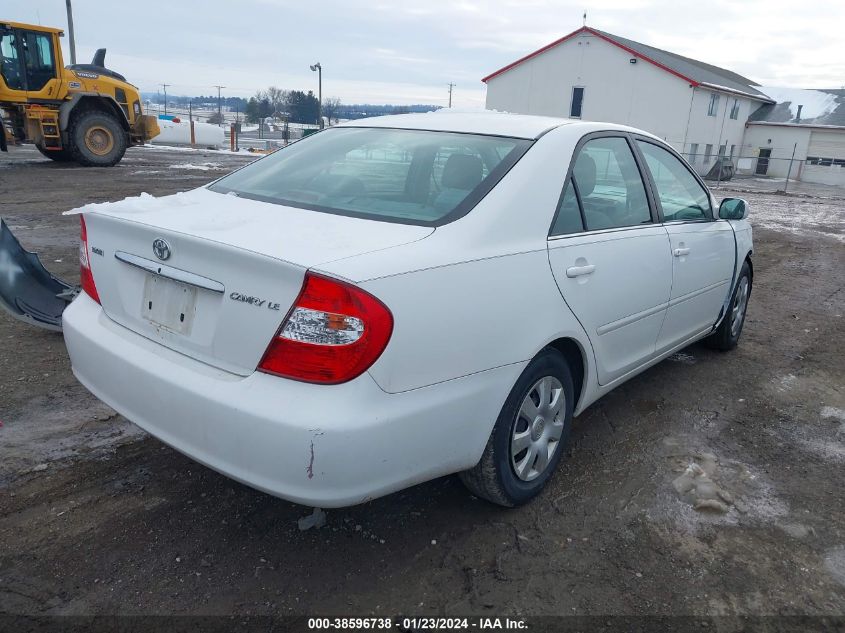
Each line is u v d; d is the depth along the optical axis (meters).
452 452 2.49
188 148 32.19
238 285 2.24
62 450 3.30
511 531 2.85
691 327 4.34
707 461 3.51
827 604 2.52
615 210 3.44
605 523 2.94
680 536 2.88
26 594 2.37
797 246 11.53
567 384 3.09
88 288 2.87
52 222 9.06
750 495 3.22
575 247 2.99
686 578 2.62
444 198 2.77
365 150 3.25
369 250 2.29
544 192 2.90
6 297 4.48
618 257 3.27
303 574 2.54
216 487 3.06
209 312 2.35
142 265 2.54
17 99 15.88
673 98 36.53
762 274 8.78
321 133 3.72
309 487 2.13
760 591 2.57
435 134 3.24
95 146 17.12
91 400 3.83
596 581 2.58
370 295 2.13
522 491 2.93
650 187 3.76
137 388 2.48
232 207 2.82
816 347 5.59
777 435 3.89
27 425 3.51
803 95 51.47
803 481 3.38
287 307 2.13
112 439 3.43
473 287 2.46
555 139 3.11
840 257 10.53
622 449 3.61
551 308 2.82
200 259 2.34
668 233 3.79
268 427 2.11
